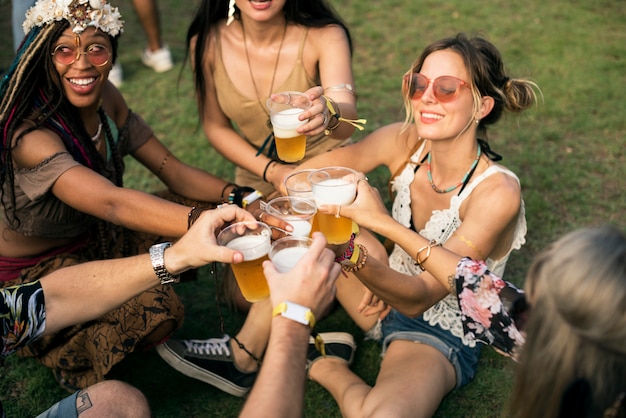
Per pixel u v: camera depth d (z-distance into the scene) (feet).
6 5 26.89
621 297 5.32
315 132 10.30
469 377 10.58
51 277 8.30
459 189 10.36
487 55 9.87
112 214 9.89
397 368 9.86
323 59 12.42
